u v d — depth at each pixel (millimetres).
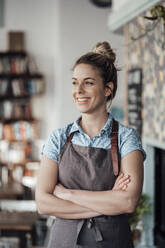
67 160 1713
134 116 4090
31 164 7262
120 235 1695
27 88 7277
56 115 7227
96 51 1805
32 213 5145
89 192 1659
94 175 1672
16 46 7352
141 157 1709
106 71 1696
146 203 3889
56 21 7086
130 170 1670
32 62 7359
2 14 7406
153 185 3918
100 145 1708
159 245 3777
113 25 4598
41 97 7504
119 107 6453
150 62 3551
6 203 6695
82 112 1686
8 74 7215
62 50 6875
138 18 3826
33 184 7023
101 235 1673
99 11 6867
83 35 6871
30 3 7445
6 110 7270
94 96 1666
